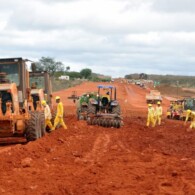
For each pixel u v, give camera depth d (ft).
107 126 90.68
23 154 48.88
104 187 34.78
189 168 43.32
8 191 33.30
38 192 32.96
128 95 302.86
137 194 32.83
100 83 440.86
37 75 87.86
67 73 563.48
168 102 256.32
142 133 80.07
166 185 36.06
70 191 33.30
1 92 61.67
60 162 45.78
